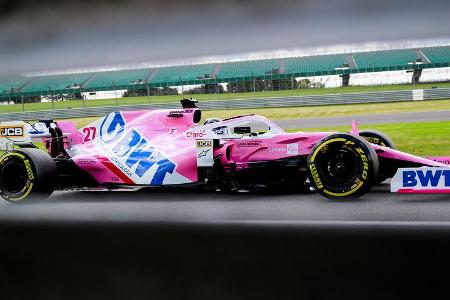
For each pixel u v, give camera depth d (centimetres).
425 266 248
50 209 518
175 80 2062
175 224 385
